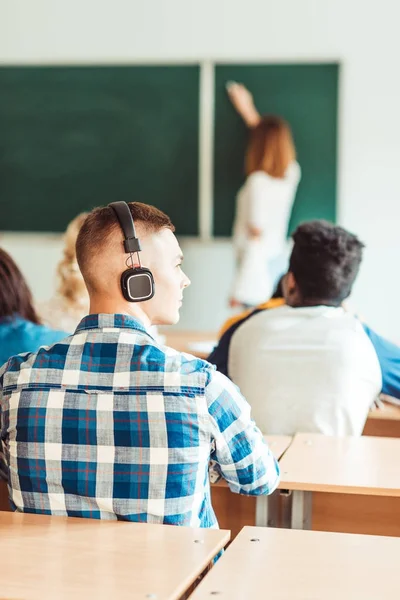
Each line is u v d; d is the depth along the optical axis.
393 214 4.80
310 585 1.05
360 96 4.79
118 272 1.31
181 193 4.98
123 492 1.25
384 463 1.66
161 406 1.24
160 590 1.01
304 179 4.87
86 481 1.26
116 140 5.01
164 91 4.94
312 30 4.79
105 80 4.98
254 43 4.84
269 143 4.80
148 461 1.24
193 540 1.19
